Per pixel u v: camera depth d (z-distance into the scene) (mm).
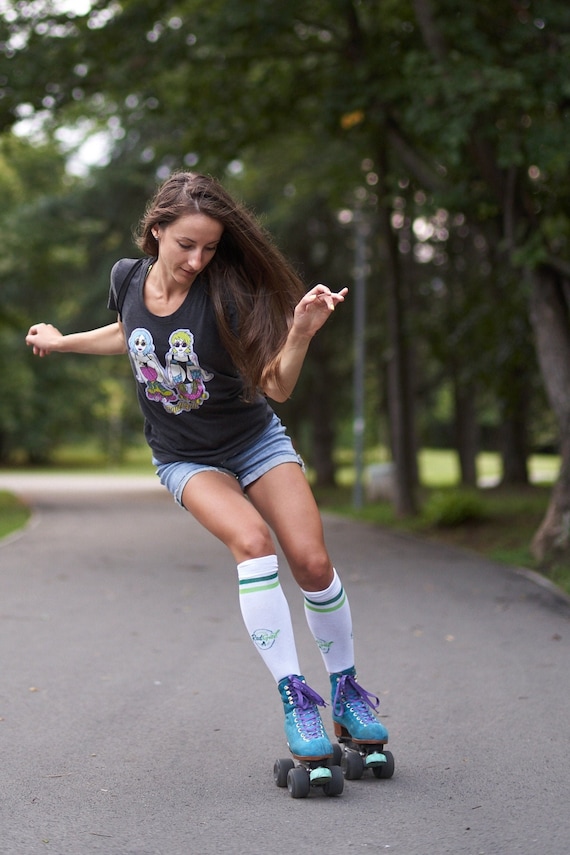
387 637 6672
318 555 3639
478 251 19047
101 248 27000
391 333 18016
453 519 14750
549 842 3117
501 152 10641
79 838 3158
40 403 45625
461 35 11078
